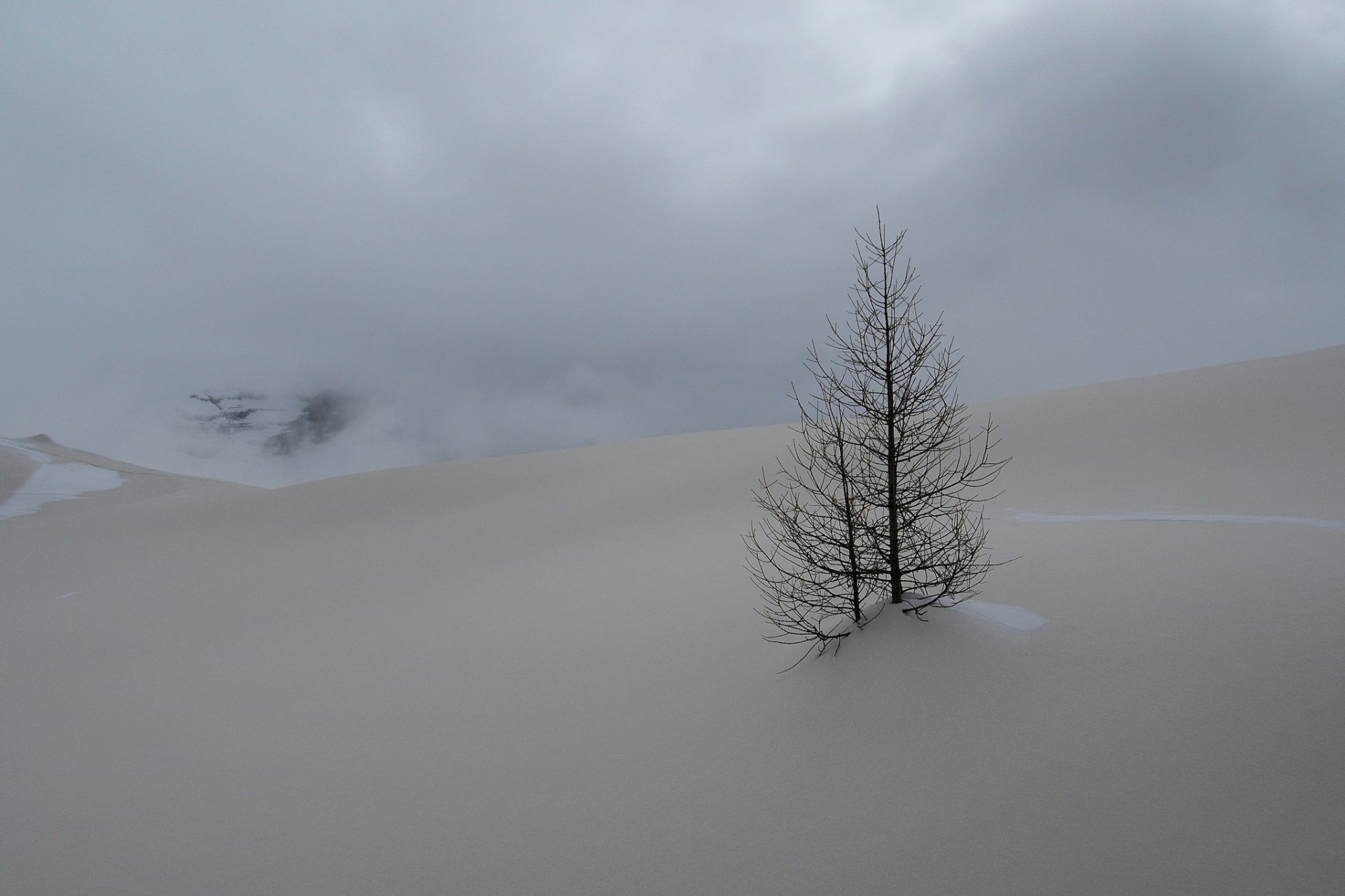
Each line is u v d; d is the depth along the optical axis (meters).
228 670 10.14
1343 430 13.60
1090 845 3.51
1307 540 7.28
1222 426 15.32
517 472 28.64
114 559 23.03
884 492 5.68
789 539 6.18
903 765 4.41
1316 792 3.53
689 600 9.03
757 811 4.33
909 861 3.66
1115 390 19.69
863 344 5.56
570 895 3.91
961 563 5.57
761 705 5.53
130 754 7.27
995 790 4.01
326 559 19.67
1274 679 4.44
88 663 11.98
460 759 5.82
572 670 7.41
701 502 18.36
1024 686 4.84
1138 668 4.83
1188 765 3.88
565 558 14.73
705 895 3.73
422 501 26.58
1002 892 3.35
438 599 12.75
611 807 4.70
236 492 32.31
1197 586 6.04
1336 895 2.98
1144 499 11.62
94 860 5.15
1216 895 3.10
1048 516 11.19
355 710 7.52
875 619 5.77
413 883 4.26
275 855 4.83
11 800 6.48
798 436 22.73
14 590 19.92
